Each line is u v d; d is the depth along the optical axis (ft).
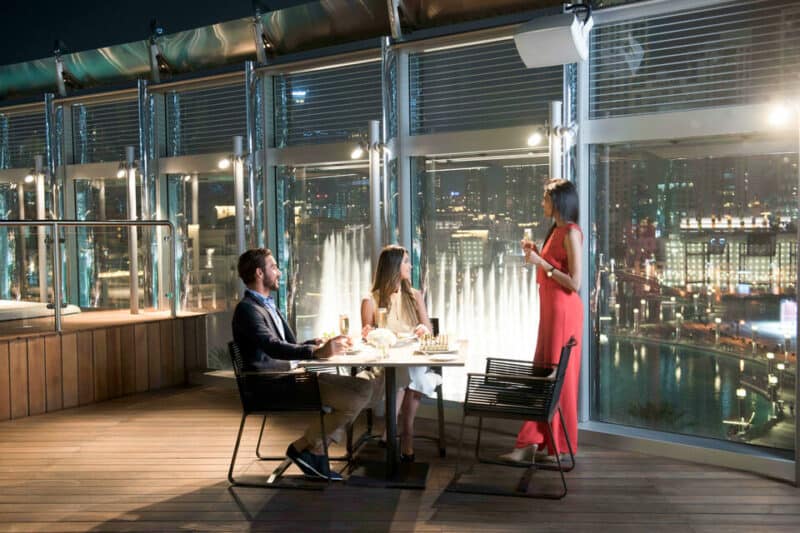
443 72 18.11
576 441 14.65
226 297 22.62
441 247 18.57
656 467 14.33
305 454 13.79
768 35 14.21
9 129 27.14
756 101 14.38
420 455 15.35
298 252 21.03
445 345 13.52
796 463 13.08
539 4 16.70
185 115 22.90
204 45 21.76
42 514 12.28
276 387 13.39
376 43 19.11
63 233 23.90
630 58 15.72
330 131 20.11
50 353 19.48
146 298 23.63
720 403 15.07
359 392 13.93
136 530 11.59
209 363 23.43
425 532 11.41
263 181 20.95
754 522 11.60
